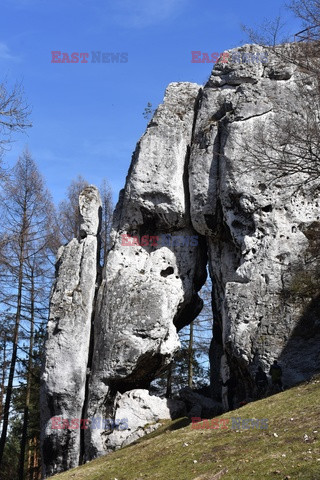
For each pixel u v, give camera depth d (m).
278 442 13.97
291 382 20.05
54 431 22.98
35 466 33.28
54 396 23.25
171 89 27.84
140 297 23.91
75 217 35.09
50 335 24.02
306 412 15.47
